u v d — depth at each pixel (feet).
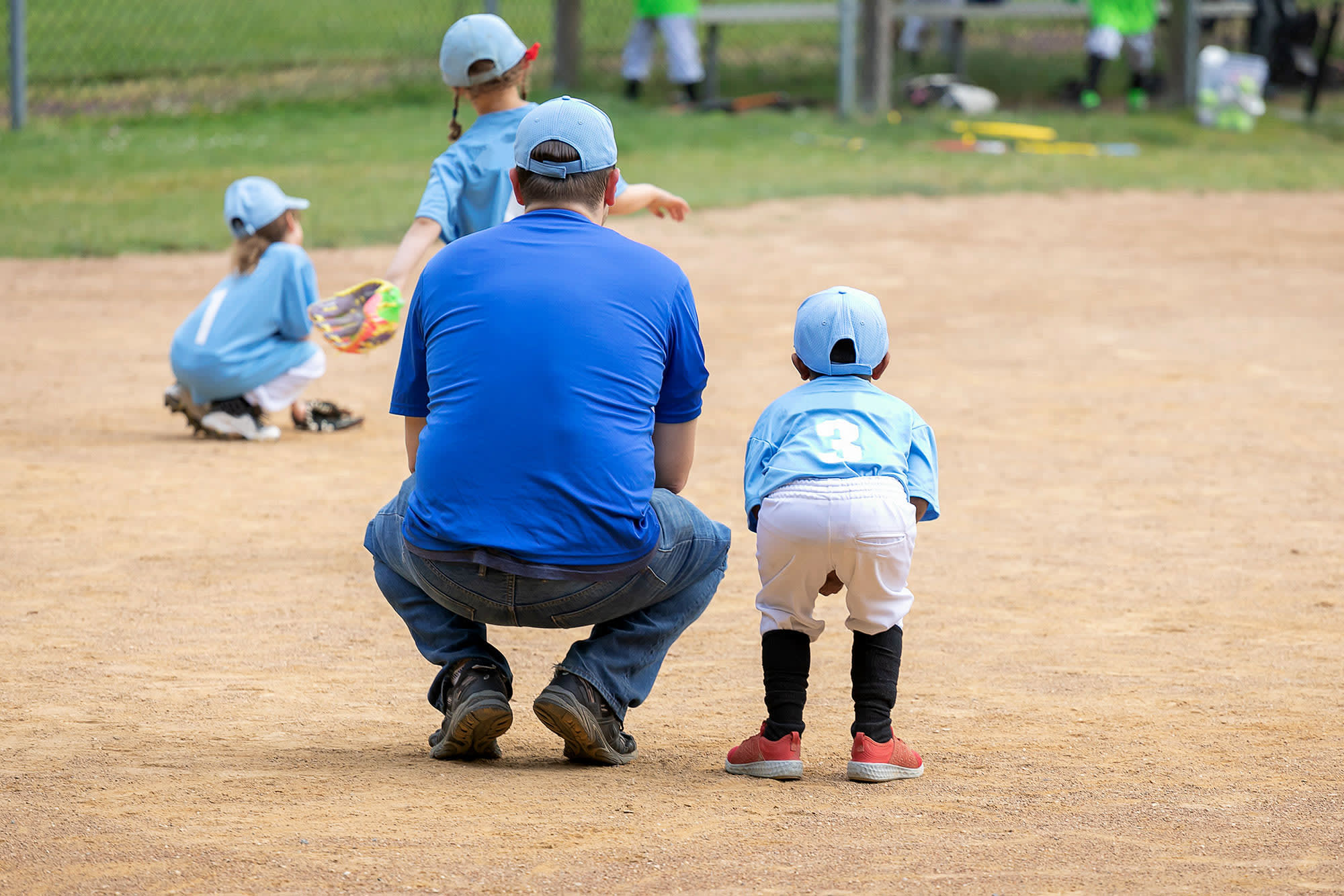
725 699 55.21
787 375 120.67
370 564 72.84
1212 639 62.75
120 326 137.28
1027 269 167.73
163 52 320.29
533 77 312.29
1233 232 192.13
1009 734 50.34
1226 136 276.41
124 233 176.65
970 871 36.32
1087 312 145.89
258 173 216.33
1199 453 96.78
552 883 35.06
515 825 39.37
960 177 228.63
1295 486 88.79
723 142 252.62
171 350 98.43
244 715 51.72
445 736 46.01
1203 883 35.60
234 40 337.11
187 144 238.89
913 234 188.03
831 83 328.49
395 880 35.06
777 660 45.29
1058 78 340.59
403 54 327.26
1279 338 134.21
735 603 68.49
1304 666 59.06
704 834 38.96
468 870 35.81
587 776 45.01
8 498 83.05
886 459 44.14
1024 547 76.74
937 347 130.31
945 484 89.35
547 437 42.70
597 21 398.83
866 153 248.52
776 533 43.78
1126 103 313.53
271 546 75.36
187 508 82.12
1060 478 90.84
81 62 306.55
